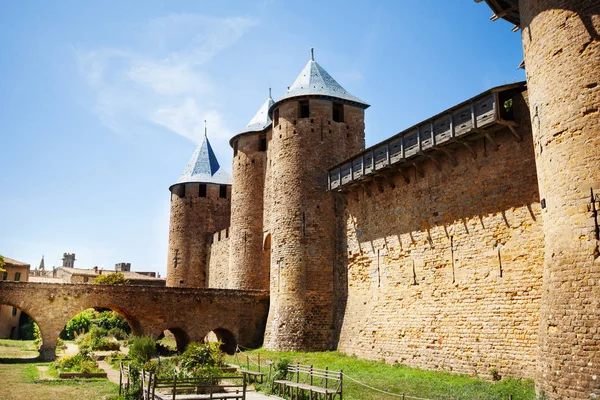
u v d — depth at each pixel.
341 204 33.41
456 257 23.28
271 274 34.94
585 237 14.32
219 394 17.97
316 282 32.97
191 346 27.20
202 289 37.16
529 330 19.34
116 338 53.06
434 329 23.94
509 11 20.09
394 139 26.56
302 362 27.53
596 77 14.77
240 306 37.97
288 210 34.31
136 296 35.41
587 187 14.48
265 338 34.38
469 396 16.80
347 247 32.06
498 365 20.33
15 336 63.25
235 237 43.66
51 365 29.64
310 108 35.50
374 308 28.62
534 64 16.86
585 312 13.83
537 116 16.62
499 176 21.53
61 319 33.31
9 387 21.36
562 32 15.74
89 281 82.06
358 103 36.56
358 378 21.73
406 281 26.30
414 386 19.25
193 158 57.88
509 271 20.53
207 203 55.34
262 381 21.44
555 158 15.57
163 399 15.61
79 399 18.62
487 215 21.89
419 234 25.77
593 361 13.33
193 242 54.19
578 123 14.97
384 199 28.84
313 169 34.44
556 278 14.91
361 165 29.45
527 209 20.12
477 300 21.81
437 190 24.91
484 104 21.00
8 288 32.41
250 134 44.44
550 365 14.46
